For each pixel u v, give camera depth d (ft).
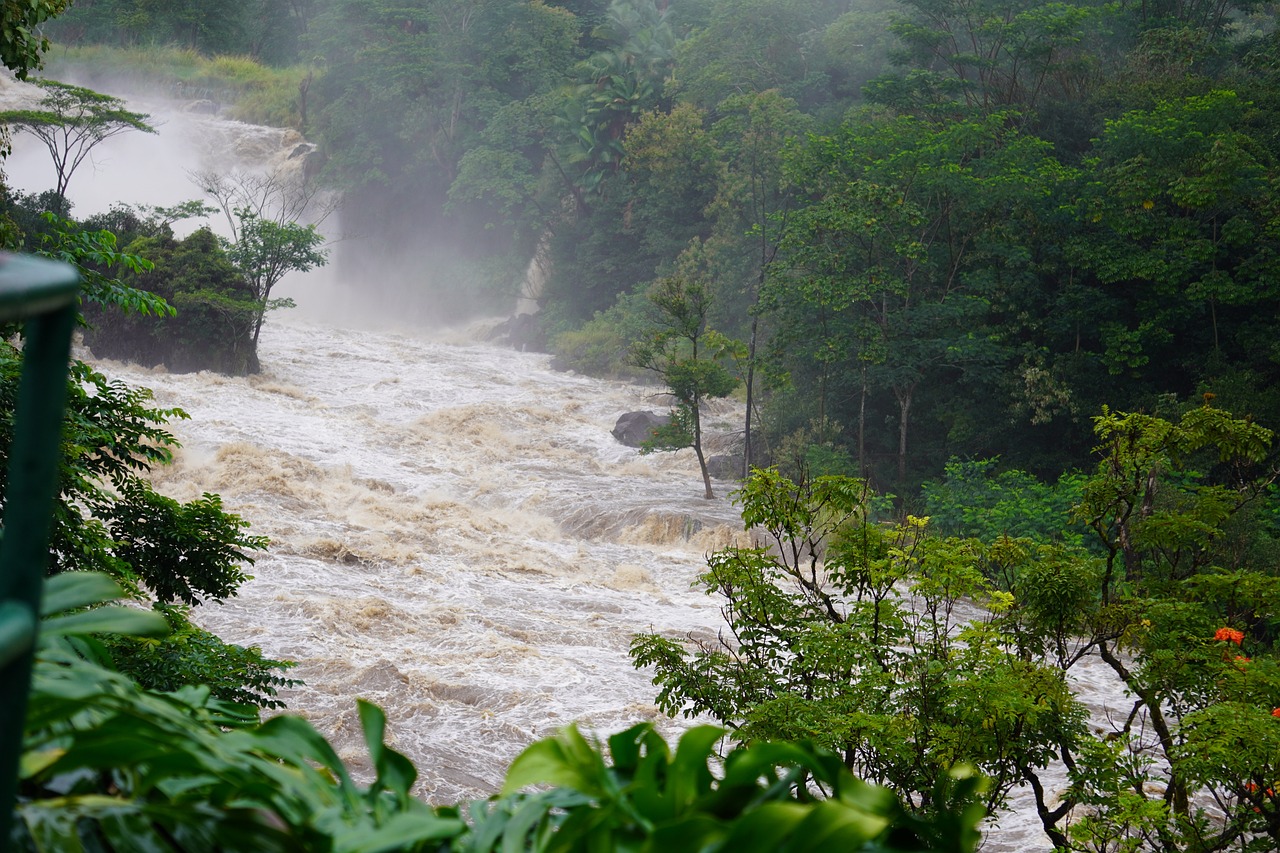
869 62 247.09
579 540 126.00
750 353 151.64
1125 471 41.45
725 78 242.37
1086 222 148.36
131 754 3.13
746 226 204.33
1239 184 139.33
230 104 331.36
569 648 85.30
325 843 3.18
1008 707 30.40
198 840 2.93
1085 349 147.23
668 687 37.99
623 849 3.34
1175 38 182.80
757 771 3.45
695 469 156.76
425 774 58.34
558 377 211.61
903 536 40.47
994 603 36.76
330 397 180.04
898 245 139.95
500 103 281.13
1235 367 137.18
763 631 39.32
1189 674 33.86
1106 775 31.91
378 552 106.63
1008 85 187.62
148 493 48.73
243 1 378.53
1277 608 37.37
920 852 3.18
